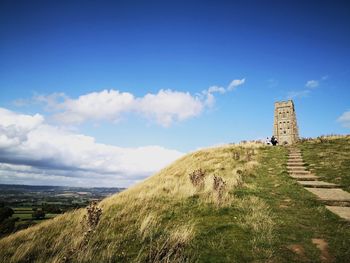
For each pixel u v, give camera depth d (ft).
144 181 75.15
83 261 21.24
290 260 18.95
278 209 31.89
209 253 20.93
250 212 30.73
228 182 46.16
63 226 32.55
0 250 25.70
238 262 19.26
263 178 52.70
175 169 83.15
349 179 45.06
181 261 19.83
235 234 24.38
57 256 22.20
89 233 26.25
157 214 32.09
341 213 28.63
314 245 21.17
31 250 24.63
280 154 84.02
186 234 23.89
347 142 91.50
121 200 41.63
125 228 28.12
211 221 28.40
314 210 30.66
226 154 88.89
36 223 36.63
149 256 20.75
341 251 19.74
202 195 39.19
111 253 22.20
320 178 47.98
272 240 22.36
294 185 44.60
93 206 29.73
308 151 83.30
